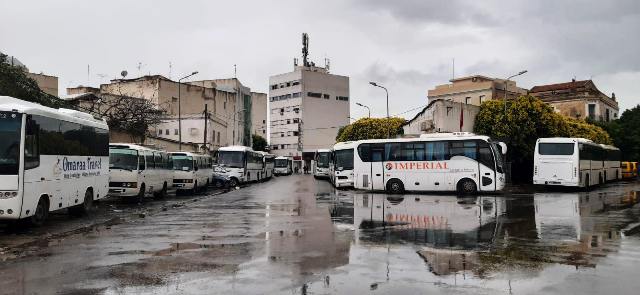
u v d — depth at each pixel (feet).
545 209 62.95
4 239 41.11
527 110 137.18
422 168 91.50
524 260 30.83
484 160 88.12
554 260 30.83
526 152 135.74
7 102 46.26
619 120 225.56
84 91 214.69
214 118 214.48
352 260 31.07
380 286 24.79
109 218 56.13
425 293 23.49
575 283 25.26
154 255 33.22
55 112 50.08
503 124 135.95
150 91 211.82
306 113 339.16
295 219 53.42
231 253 33.68
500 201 75.77
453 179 89.40
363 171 95.66
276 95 355.56
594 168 114.73
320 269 28.60
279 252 33.94
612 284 25.07
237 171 129.70
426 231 43.57
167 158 89.61
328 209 64.39
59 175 50.47
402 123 192.44
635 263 29.96
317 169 193.36
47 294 23.73
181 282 25.81
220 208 67.00
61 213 61.52
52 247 36.88
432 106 146.41
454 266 29.19
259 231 44.29
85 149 57.52
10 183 42.75
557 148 102.37
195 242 38.45
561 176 101.40
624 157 210.79
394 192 93.50
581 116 240.12
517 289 24.14
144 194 76.69
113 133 130.93
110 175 71.82
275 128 356.38
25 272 28.45
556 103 247.91
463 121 146.41
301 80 337.52
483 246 35.81
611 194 93.61
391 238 39.70
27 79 91.45
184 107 223.10
